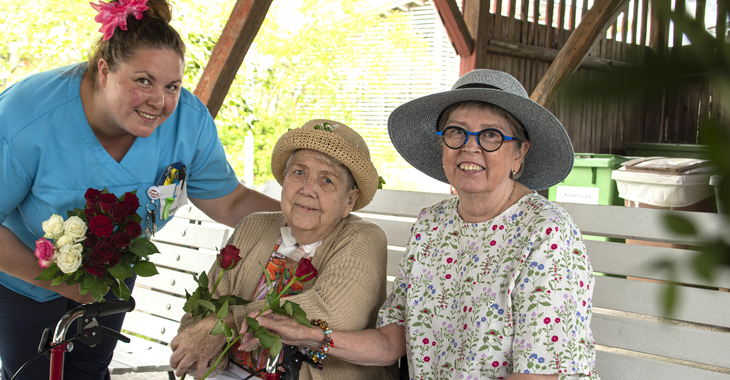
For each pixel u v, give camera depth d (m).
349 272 1.85
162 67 1.64
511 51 5.54
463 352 1.60
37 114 1.73
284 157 2.01
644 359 1.80
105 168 1.87
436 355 1.67
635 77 0.23
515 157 1.69
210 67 3.78
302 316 1.53
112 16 1.57
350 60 10.66
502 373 1.54
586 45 3.76
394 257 2.38
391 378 1.96
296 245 1.99
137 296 2.89
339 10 10.72
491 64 5.44
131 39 1.61
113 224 1.49
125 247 1.52
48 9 7.68
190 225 2.83
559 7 5.96
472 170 1.64
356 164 1.88
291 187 1.92
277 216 2.11
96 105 1.76
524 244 1.57
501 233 1.64
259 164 10.95
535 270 1.50
